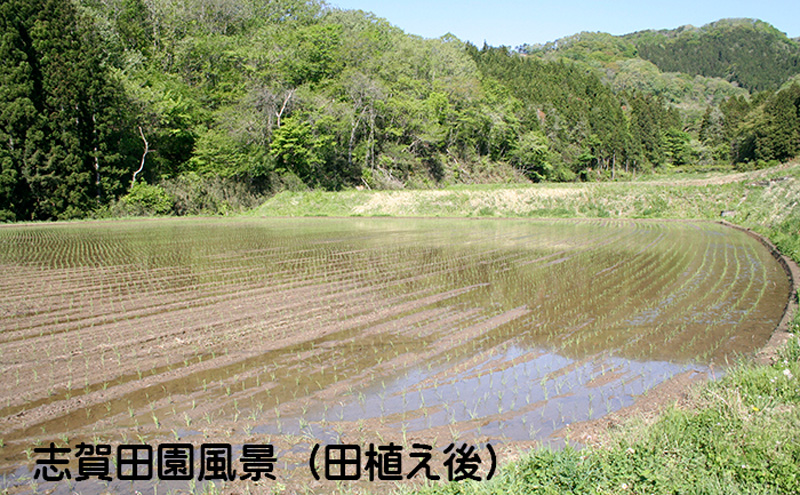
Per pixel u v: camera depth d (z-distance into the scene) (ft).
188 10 169.37
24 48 103.60
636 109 283.59
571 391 21.39
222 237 75.31
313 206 126.31
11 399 20.51
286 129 134.51
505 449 16.16
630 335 28.96
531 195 124.67
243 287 41.09
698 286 41.65
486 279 44.70
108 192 116.47
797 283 41.29
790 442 14.08
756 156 232.94
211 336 28.40
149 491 14.40
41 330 29.63
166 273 46.85
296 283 42.65
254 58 150.92
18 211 104.22
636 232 83.56
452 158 197.06
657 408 18.83
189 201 125.29
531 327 30.55
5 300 36.86
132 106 119.14
